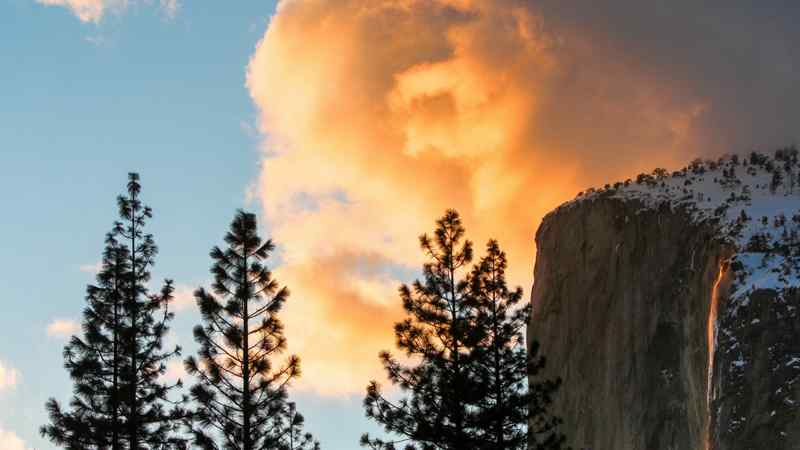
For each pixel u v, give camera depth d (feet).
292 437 172.04
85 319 194.39
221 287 170.60
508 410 177.68
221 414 164.55
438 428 174.70
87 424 187.52
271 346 167.73
